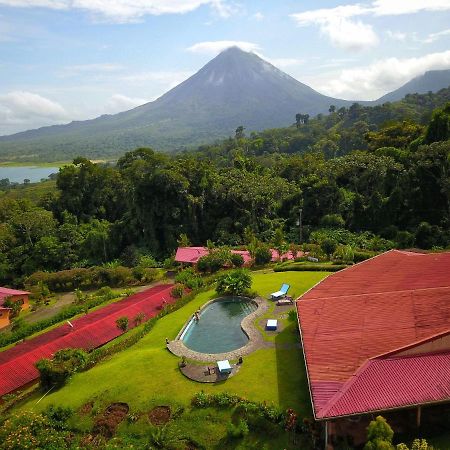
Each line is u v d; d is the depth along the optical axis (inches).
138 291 2043.6
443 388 729.0
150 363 1106.7
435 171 2389.3
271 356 1073.5
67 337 1384.1
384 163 2529.5
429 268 1096.2
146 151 3779.5
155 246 2871.6
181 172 2942.9
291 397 895.7
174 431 853.8
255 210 2824.8
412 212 2429.9
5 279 2790.4
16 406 1050.1
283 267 1846.7
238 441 804.6
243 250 2386.8
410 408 737.0
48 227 2955.2
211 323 1365.7
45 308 2068.2
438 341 803.4
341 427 773.3
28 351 1343.5
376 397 726.5
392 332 863.7
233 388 950.4
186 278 1905.8
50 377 1089.4
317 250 1995.6
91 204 3444.9
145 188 2869.1
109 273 2281.0
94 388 1032.8
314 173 2938.0
